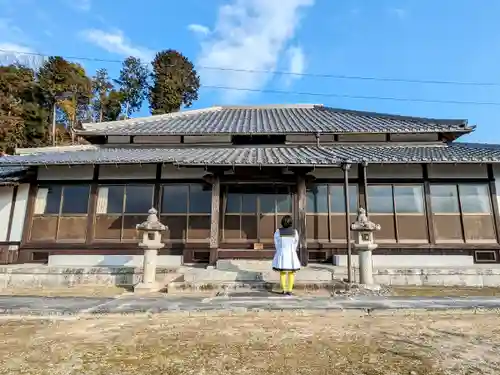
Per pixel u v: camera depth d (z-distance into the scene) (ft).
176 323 16.16
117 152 39.88
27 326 15.79
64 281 29.40
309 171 33.04
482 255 33.78
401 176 35.68
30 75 113.19
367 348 12.48
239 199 35.70
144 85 162.91
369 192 35.73
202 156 34.73
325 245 34.24
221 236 34.94
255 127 46.03
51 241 35.42
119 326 15.69
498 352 12.05
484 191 35.19
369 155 34.55
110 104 147.64
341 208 35.35
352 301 20.59
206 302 20.47
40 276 29.32
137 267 30.14
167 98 142.82
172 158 33.14
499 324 15.76
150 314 17.80
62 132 118.21
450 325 15.57
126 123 49.44
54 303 20.52
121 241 35.35
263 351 12.22
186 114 57.31
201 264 33.94
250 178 33.50
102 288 27.73
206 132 43.57
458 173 35.53
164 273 30.17
